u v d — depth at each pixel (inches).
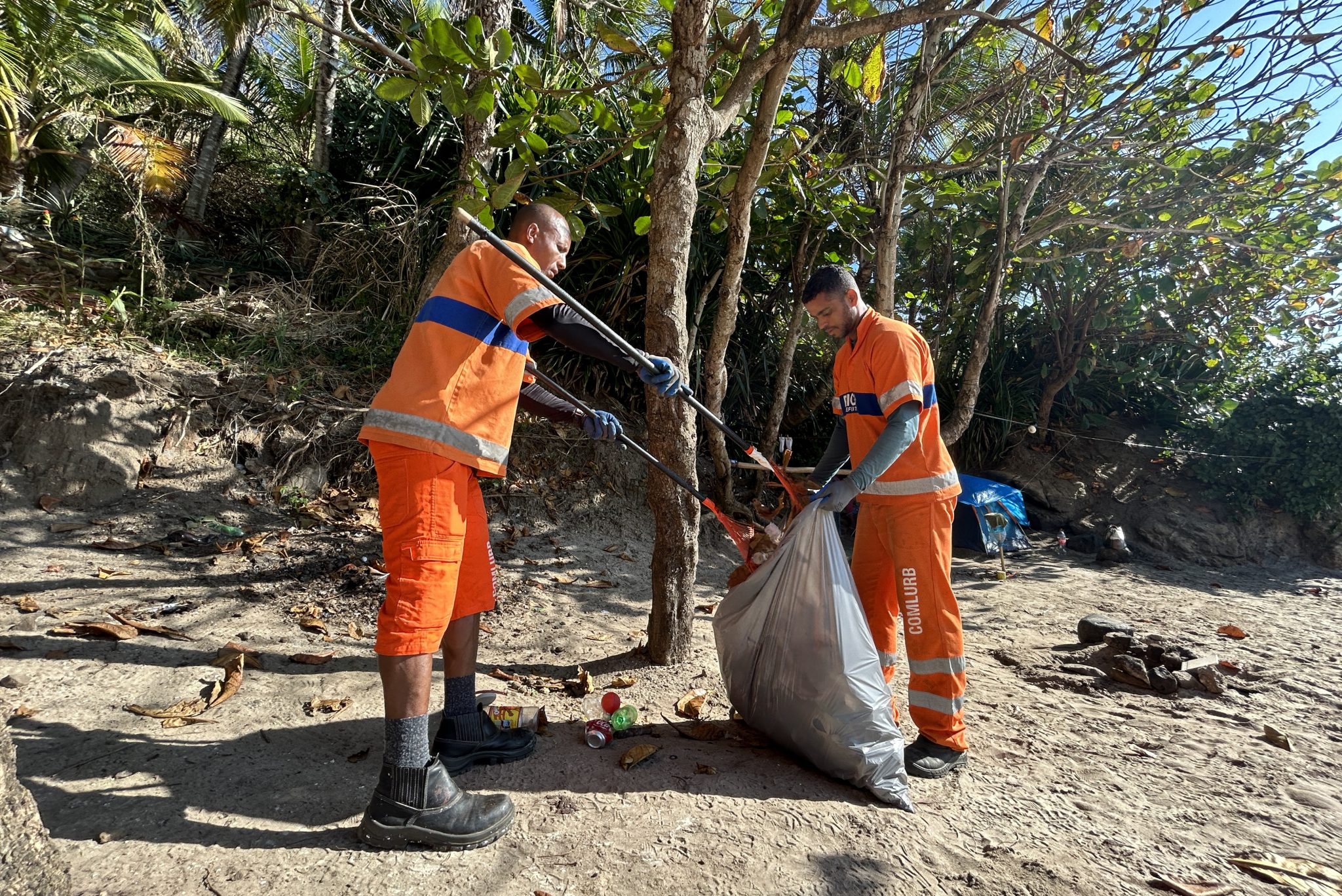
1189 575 209.9
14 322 166.2
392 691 66.7
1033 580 194.7
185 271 204.4
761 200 184.7
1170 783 88.0
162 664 96.0
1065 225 174.7
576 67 201.8
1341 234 206.7
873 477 83.7
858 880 65.1
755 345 235.8
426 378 70.8
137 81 284.8
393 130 225.3
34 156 281.4
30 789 67.7
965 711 107.5
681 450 111.3
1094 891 65.2
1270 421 244.8
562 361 204.4
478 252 75.5
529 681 107.7
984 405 261.6
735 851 68.1
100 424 143.7
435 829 65.3
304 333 187.2
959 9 116.9
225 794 71.1
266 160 295.1
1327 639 155.9
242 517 146.3
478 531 82.0
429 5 211.6
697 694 102.6
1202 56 147.3
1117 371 271.1
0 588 108.0
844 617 82.4
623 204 197.5
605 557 167.0
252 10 266.8
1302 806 84.0
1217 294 230.2
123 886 56.6
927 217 212.7
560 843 68.2
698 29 106.2
